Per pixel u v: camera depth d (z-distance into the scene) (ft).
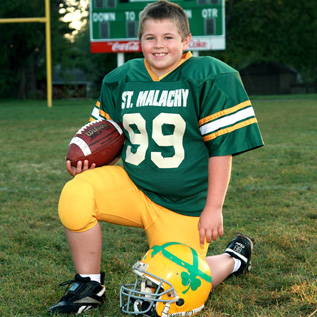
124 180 7.39
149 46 7.22
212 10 61.57
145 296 6.46
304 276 8.13
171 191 7.27
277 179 17.15
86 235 6.97
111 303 7.20
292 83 149.79
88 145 7.45
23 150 25.67
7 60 116.16
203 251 7.43
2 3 106.93
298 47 108.27
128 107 7.47
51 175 18.51
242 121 6.99
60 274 8.54
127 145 7.64
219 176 6.99
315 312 6.72
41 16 111.96
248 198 14.40
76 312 6.82
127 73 7.72
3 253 9.70
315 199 14.07
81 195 6.89
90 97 153.89
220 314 6.75
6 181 17.51
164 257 6.48
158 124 7.18
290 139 28.50
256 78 147.95
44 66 131.13
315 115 47.39
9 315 6.90
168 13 7.17
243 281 8.04
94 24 63.31
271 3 102.32
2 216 12.71
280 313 6.69
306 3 103.91
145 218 7.43
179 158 7.22
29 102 100.01
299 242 10.02
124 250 9.99
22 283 8.18
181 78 7.21
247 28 104.94
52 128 38.65
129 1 62.34
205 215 6.95
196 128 7.21
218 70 7.13
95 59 116.67
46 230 11.56
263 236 10.53
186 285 6.41
